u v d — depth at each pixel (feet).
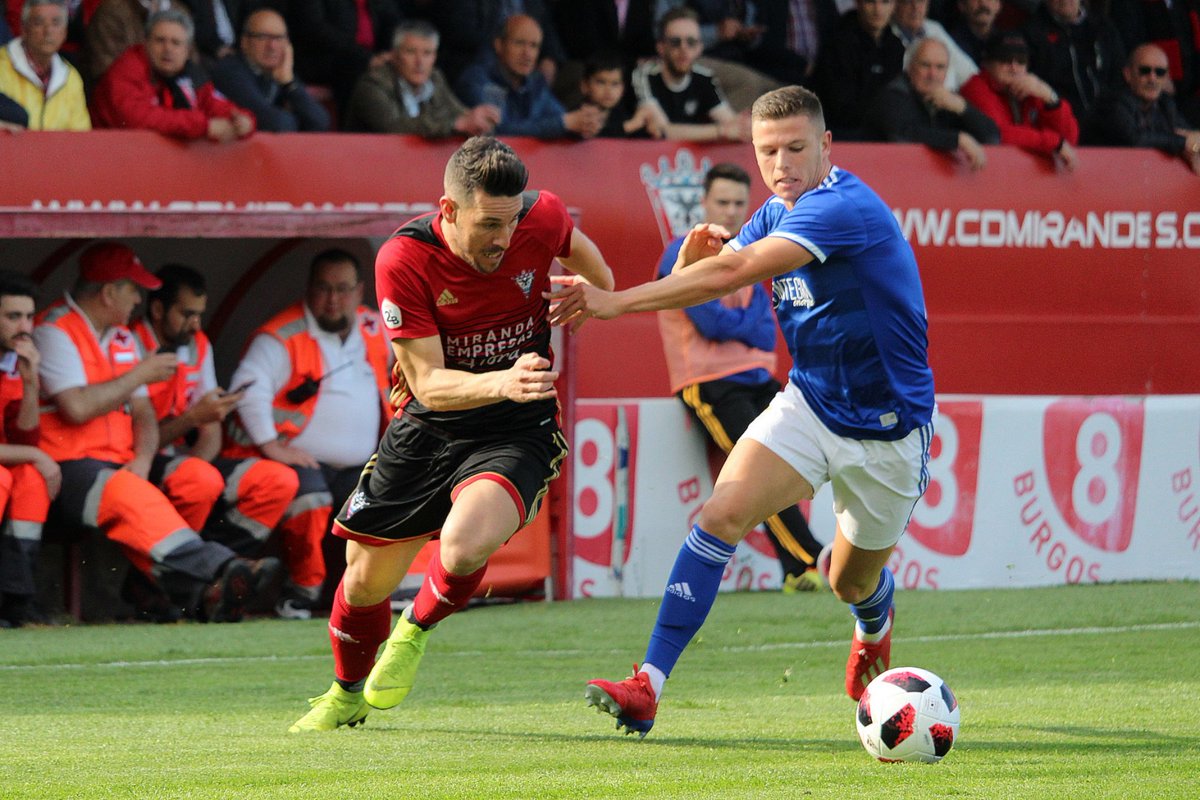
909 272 52.85
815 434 53.11
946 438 105.09
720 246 54.49
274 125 100.94
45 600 91.50
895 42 121.29
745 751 46.88
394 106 103.09
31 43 94.89
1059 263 116.47
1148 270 119.14
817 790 39.63
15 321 83.61
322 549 96.12
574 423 97.81
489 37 113.80
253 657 76.13
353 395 94.12
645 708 48.73
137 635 82.58
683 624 50.98
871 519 54.70
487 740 49.70
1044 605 97.30
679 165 108.17
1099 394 117.50
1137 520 109.91
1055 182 116.47
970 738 50.06
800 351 53.62
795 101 51.65
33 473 83.87
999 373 114.42
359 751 46.83
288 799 38.32
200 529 89.66
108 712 59.52
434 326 49.47
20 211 81.51
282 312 93.61
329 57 111.34
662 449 101.40
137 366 86.79
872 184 111.75
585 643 82.02
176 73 97.40
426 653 78.33
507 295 50.01
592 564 100.01
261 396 91.61
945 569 105.19
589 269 52.90
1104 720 54.95
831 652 79.46
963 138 114.01
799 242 50.62
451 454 50.80
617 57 109.91
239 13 108.88
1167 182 120.06
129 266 87.92
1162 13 135.74
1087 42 129.49
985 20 127.75
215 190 97.55
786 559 102.17
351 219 89.45
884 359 52.44
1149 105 125.49
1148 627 89.15
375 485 51.44
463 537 47.80
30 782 40.96
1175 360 119.65
